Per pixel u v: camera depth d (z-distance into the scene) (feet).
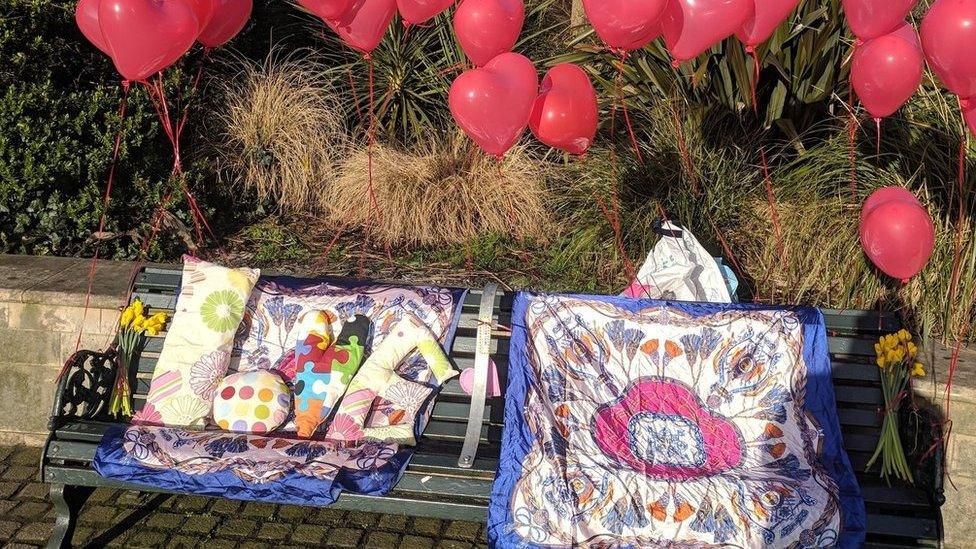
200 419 11.26
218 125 19.77
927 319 13.14
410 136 20.54
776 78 16.99
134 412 11.80
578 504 9.77
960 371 11.76
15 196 15.67
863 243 10.99
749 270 15.17
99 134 16.35
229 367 11.87
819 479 10.06
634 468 10.19
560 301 11.49
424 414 11.30
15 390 13.33
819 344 11.00
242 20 12.59
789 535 9.54
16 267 14.16
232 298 11.89
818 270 14.61
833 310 11.41
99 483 10.48
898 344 10.88
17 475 12.69
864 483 10.55
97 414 11.54
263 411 11.12
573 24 20.86
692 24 10.37
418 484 10.18
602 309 11.43
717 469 10.32
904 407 10.68
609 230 16.19
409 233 17.92
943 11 9.42
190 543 11.29
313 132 19.76
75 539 11.27
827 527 9.61
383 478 10.12
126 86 11.27
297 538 11.48
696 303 11.43
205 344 11.62
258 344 11.98
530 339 11.27
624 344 11.29
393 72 20.89
